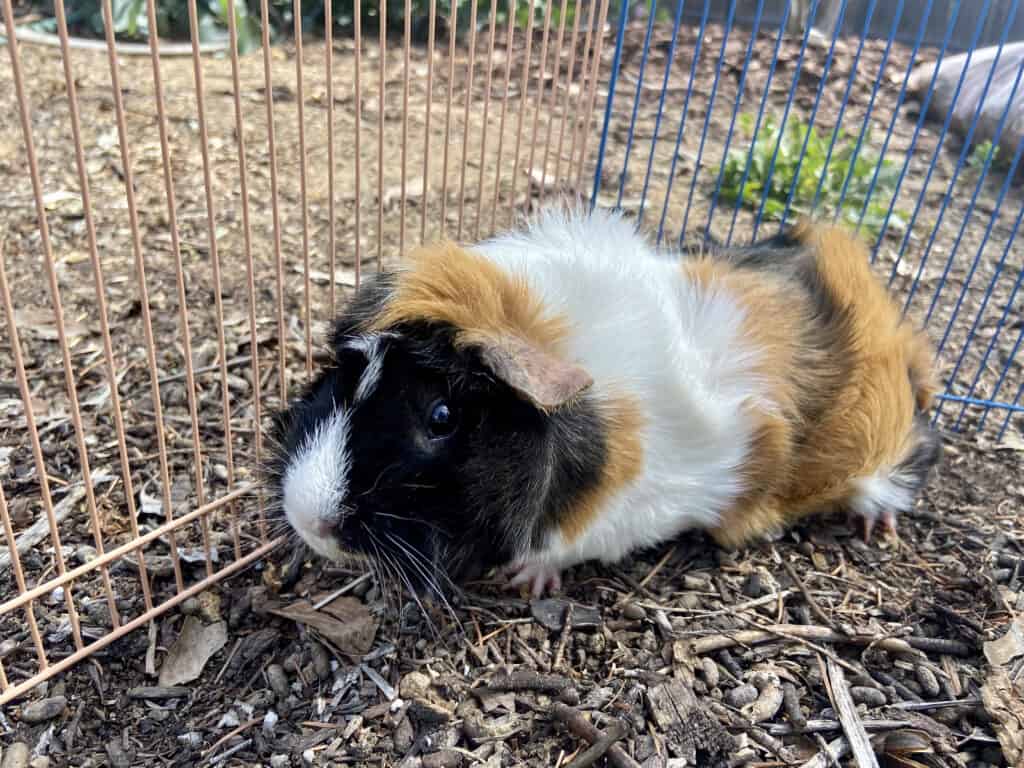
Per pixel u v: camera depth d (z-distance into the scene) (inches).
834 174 20.8
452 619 10.6
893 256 19.3
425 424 8.4
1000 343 16.8
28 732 9.1
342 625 10.3
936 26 30.0
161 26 28.1
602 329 9.6
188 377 9.6
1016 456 14.1
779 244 13.3
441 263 8.8
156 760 8.9
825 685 9.9
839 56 29.1
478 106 25.2
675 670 10.0
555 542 10.0
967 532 12.4
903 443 12.2
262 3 8.5
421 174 20.7
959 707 9.6
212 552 11.1
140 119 22.4
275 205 9.7
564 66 28.2
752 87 27.7
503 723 9.3
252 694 9.7
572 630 10.5
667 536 11.4
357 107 10.0
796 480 11.8
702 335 10.7
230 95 24.5
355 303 9.3
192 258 17.1
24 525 11.4
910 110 26.4
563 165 21.6
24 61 24.9
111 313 15.5
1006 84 23.5
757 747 9.2
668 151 23.3
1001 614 10.8
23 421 13.0
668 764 8.9
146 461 12.5
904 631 10.6
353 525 8.4
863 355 11.6
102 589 10.6
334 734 9.2
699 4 32.0
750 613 10.8
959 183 22.6
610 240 10.9
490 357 7.9
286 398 11.7
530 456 8.8
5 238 17.2
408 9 10.1
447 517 8.8
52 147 20.7
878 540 12.3
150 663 9.9
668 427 10.3
